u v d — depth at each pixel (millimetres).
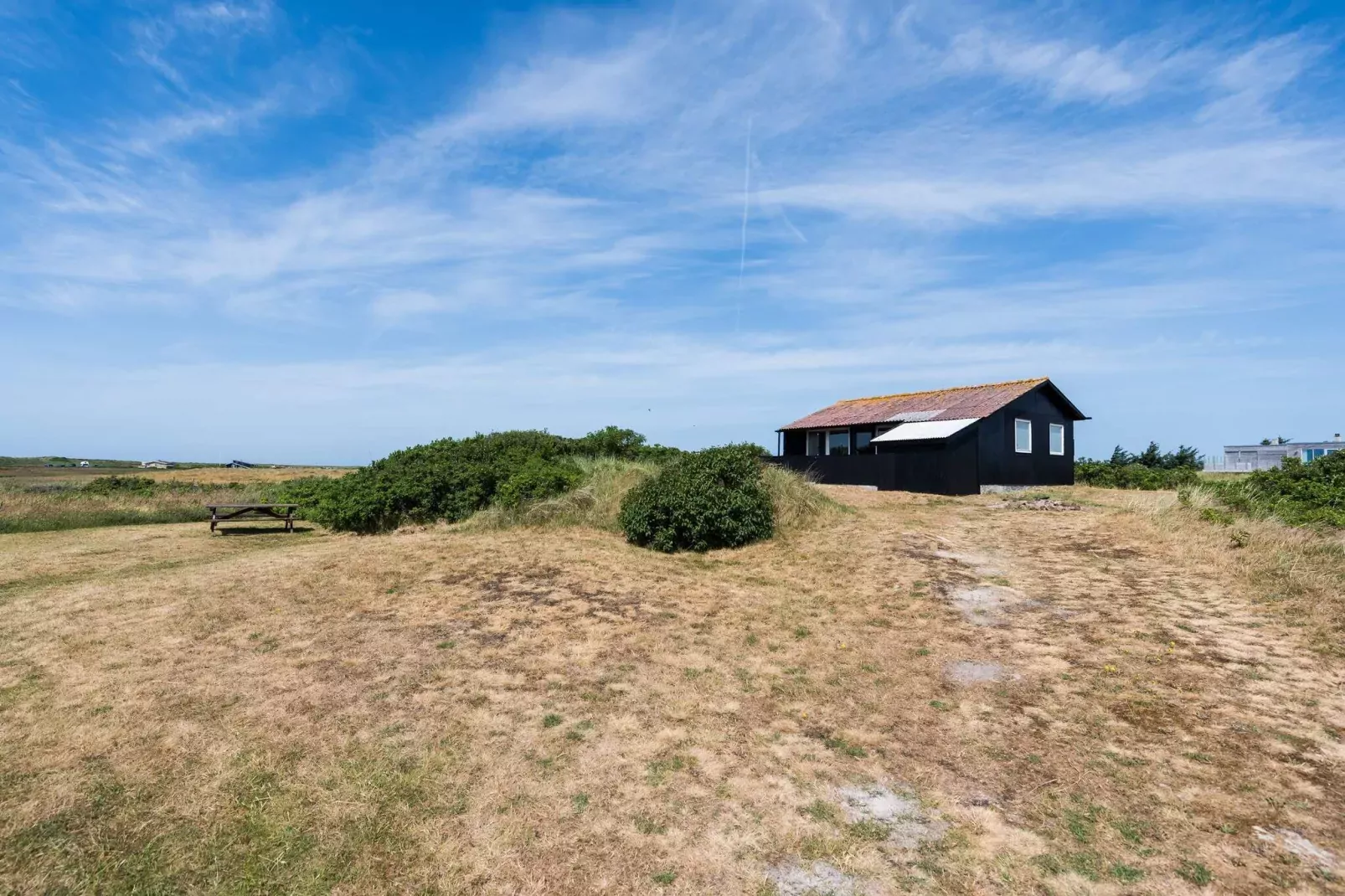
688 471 12094
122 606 8070
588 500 13602
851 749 4836
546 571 9578
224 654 6562
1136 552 9844
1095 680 5883
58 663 6328
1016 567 9547
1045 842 3748
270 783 4371
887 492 20859
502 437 17781
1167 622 7117
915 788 4328
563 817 4012
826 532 11922
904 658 6570
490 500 14086
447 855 3689
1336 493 11016
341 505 14438
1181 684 5711
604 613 7828
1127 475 23938
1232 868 3488
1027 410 21781
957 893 3363
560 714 5332
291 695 5652
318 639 6984
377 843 3793
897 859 3627
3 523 14844
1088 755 4656
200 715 5281
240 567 10039
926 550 10430
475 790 4297
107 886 3469
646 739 4953
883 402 26219
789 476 13891
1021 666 6281
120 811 4066
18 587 9125
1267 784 4238
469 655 6551
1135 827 3857
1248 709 5223
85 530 15188
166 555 11562
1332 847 3639
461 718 5262
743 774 4496
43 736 4938
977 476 19469
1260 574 8320
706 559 10852
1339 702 5289
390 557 10477
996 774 4473
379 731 5047
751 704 5574
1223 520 10477
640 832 3863
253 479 32375
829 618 7824
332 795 4234
